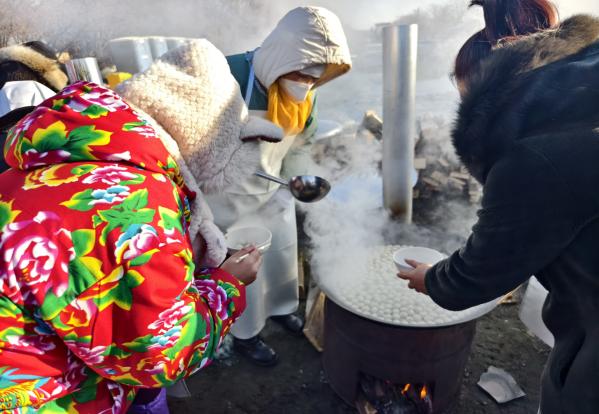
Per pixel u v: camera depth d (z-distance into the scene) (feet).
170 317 2.49
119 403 3.14
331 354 6.11
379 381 5.94
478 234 2.99
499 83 2.78
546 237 2.63
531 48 2.73
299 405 6.55
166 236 2.43
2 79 5.64
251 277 3.80
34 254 2.22
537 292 6.61
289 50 5.47
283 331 8.16
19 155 2.48
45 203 2.29
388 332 5.02
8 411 2.53
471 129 2.93
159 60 2.93
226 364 7.39
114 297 2.34
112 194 2.34
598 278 2.63
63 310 2.28
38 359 2.52
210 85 2.85
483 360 7.20
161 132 2.76
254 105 6.09
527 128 2.69
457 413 6.28
